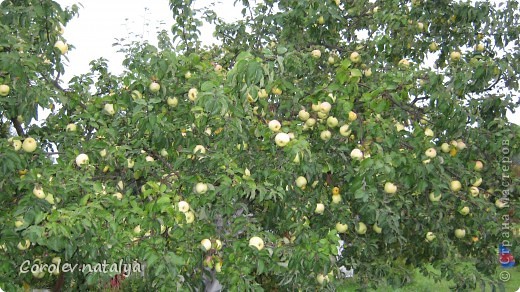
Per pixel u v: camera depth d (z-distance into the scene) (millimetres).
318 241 3529
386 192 4461
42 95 3549
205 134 4027
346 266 5094
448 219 5078
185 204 3582
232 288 3455
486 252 5422
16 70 3352
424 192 4969
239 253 3633
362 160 3943
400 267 5316
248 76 3111
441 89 4520
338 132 4504
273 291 5629
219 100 3225
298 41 5566
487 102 4988
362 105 4566
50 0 3969
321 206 4473
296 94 4180
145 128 3660
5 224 3420
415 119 5055
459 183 4766
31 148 3668
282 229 4426
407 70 4773
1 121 4113
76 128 4176
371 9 6203
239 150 4133
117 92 4051
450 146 4918
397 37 5984
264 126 4117
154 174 4016
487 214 4723
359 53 5648
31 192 3307
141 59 4453
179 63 4117
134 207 3441
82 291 5160
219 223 4332
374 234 5363
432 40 6113
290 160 3822
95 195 3471
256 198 4547
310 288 4344
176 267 3334
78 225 3084
